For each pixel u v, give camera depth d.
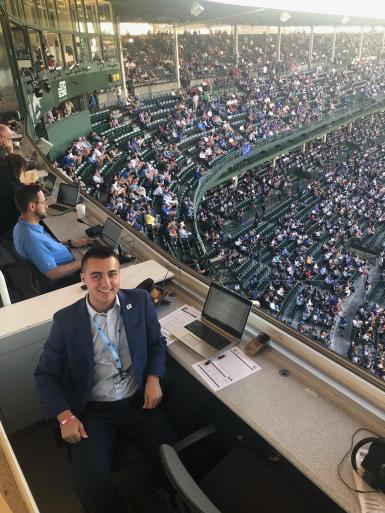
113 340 2.58
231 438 2.94
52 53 14.77
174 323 3.11
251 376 2.57
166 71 27.98
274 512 2.15
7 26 10.50
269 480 2.30
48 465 2.96
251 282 17.42
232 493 2.24
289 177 29.62
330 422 2.21
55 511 2.66
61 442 2.72
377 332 16.27
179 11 24.22
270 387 2.47
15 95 10.90
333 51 43.09
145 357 2.67
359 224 25.58
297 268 19.66
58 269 3.88
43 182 7.00
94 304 2.54
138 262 4.15
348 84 40.69
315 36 46.44
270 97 32.56
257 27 40.97
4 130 6.46
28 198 3.82
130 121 21.67
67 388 2.61
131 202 13.98
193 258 14.74
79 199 6.14
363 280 20.16
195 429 3.02
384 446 1.88
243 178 27.83
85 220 5.47
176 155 21.17
